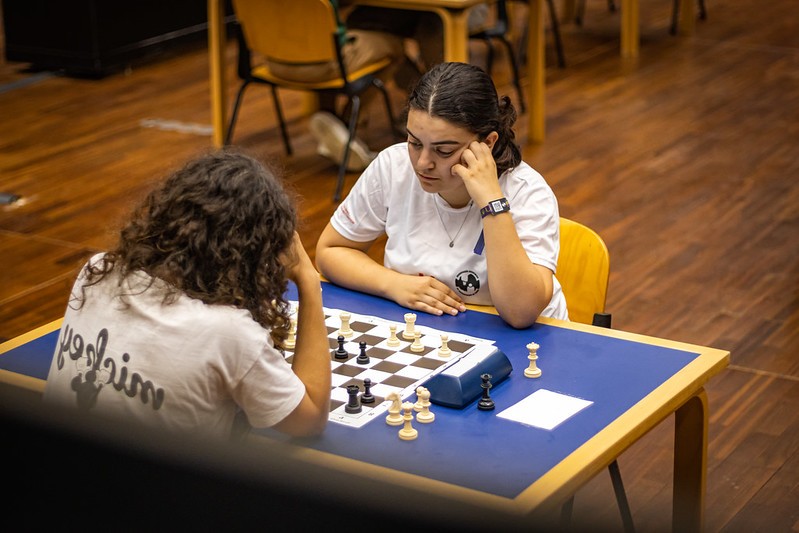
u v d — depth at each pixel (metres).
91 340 1.69
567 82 6.88
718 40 7.79
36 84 6.98
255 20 5.07
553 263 2.33
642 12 8.66
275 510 0.95
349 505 0.92
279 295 1.72
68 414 1.02
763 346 3.62
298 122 6.24
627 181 5.17
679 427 2.20
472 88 2.21
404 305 2.40
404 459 1.74
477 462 1.72
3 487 1.05
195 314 1.65
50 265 4.34
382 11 5.61
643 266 4.26
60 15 7.05
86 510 1.03
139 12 7.32
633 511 2.72
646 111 6.25
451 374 1.93
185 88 6.91
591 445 1.77
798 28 8.05
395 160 2.49
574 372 2.06
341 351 2.13
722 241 4.48
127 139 5.91
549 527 0.83
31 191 5.14
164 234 1.67
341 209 2.58
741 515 2.71
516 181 2.37
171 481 0.99
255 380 1.67
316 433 1.80
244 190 1.66
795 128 5.88
